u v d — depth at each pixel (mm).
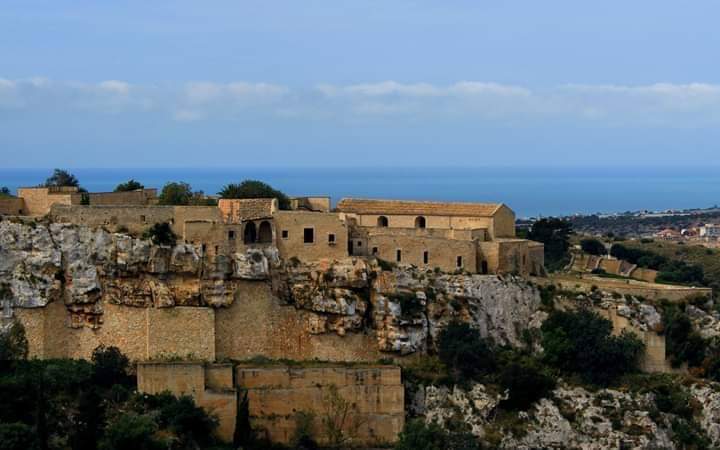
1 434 193000
